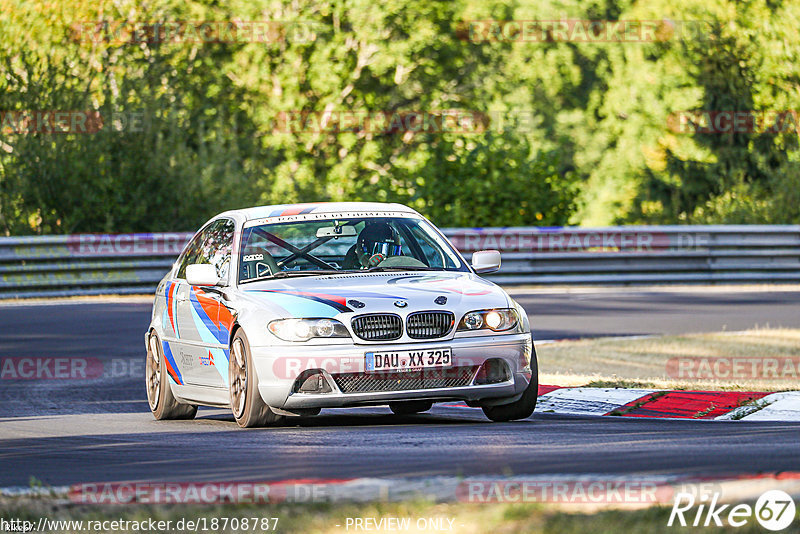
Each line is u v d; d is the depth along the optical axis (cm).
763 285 6141
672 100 11000
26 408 2720
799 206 7538
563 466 1598
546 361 3216
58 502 1389
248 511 1288
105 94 6962
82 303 5194
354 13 9581
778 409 2316
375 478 1538
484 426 2152
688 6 9981
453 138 7275
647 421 2245
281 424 2200
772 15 9350
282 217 2448
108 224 6675
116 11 7731
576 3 11569
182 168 7038
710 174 9419
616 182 11319
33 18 7388
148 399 2772
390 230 2433
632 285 6100
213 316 2306
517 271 6044
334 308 2111
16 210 6625
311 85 9450
